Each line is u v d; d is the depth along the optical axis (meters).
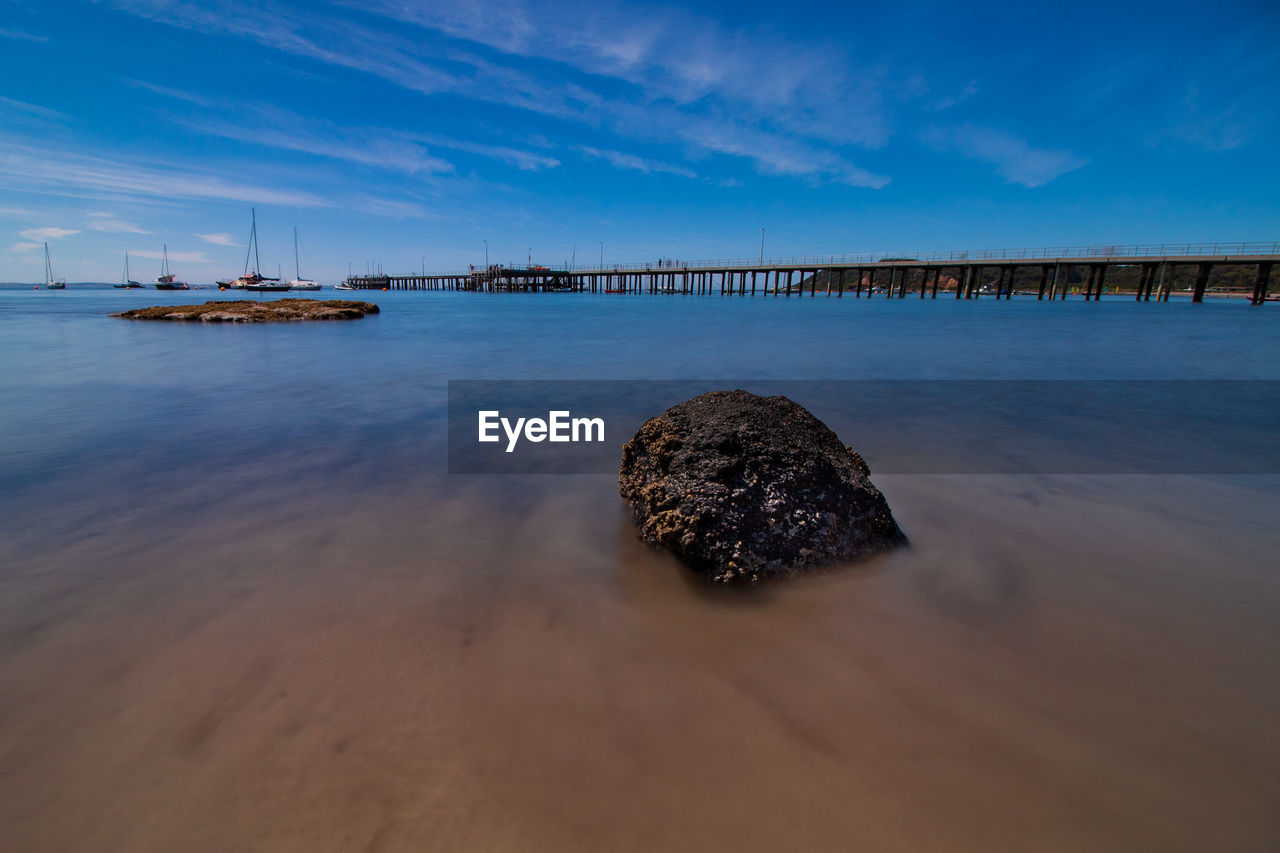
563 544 3.04
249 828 1.41
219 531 3.11
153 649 2.07
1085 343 14.78
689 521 2.78
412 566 2.75
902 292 54.47
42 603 2.36
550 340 15.33
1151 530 3.29
